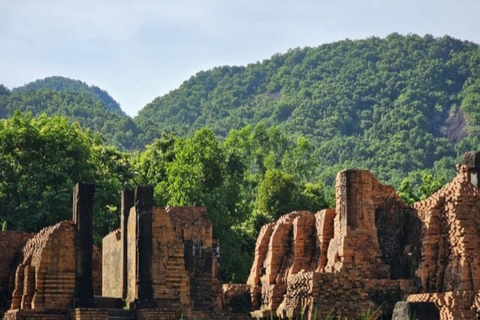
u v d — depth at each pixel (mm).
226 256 114688
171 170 121812
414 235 83750
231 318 84875
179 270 82938
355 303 80562
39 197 113250
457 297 75750
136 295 81500
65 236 80875
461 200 80250
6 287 90000
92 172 118250
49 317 79312
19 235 91375
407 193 130625
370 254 83625
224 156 126125
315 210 130875
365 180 84875
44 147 117375
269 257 92812
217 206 119562
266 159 157125
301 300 81875
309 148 161750
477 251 79125
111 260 90062
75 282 80625
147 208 82500
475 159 82812
